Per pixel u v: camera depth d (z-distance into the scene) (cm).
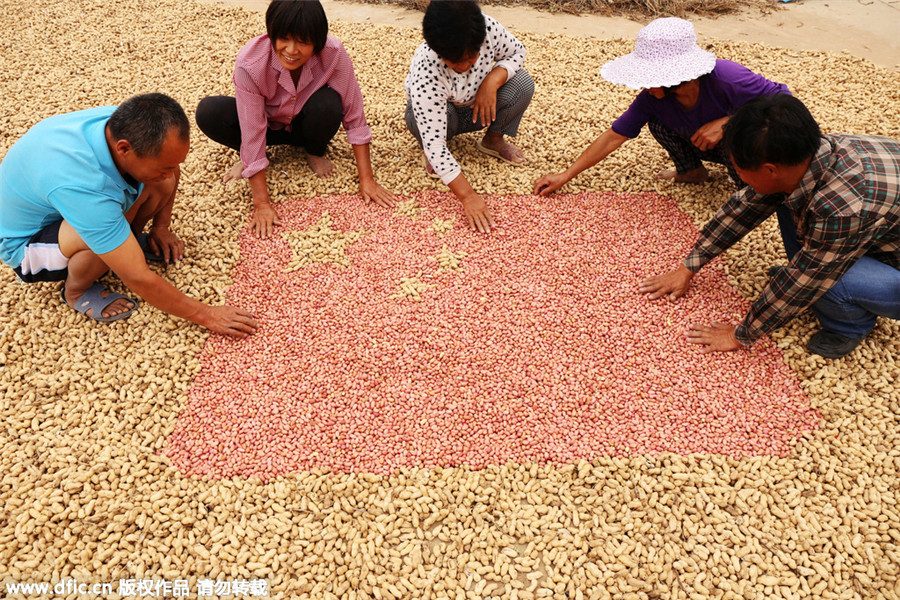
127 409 251
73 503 222
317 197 362
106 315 282
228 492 227
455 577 209
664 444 240
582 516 222
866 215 217
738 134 218
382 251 323
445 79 325
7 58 505
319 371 265
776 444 240
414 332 281
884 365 265
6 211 258
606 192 365
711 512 222
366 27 563
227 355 272
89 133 238
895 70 487
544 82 475
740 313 288
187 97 449
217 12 591
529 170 380
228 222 340
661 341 276
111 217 237
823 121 412
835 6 605
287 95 335
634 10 607
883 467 233
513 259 318
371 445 240
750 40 543
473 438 242
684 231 334
